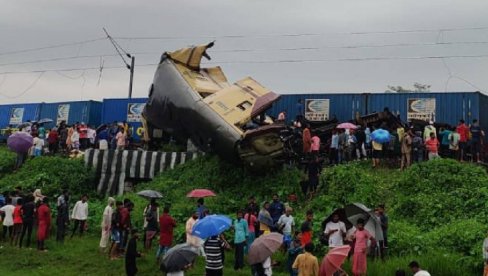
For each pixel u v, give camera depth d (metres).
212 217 11.48
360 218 12.45
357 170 18.78
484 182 17.47
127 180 22.23
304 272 10.18
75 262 14.18
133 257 12.50
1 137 35.94
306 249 10.33
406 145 20.61
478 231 14.02
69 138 27.00
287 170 19.28
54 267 13.72
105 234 15.39
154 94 22.52
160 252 13.93
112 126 27.08
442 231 14.70
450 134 21.39
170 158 21.83
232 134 18.17
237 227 13.59
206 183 19.61
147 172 21.92
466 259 12.71
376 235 12.77
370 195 17.67
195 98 20.03
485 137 24.72
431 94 25.08
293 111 27.34
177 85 21.16
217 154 19.36
